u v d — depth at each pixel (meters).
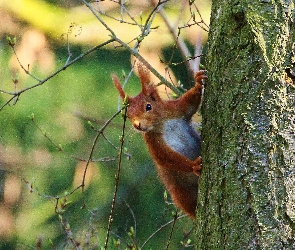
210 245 5.75
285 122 5.41
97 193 12.10
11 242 12.20
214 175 5.77
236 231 5.51
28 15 11.95
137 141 12.23
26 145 12.52
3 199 12.41
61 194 12.24
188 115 7.54
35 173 12.46
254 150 5.46
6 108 12.41
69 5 12.13
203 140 6.02
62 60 12.11
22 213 12.38
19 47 11.81
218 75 5.84
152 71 7.91
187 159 7.22
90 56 12.30
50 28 11.90
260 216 5.39
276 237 5.34
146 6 11.76
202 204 5.93
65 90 12.30
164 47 11.53
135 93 12.09
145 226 11.86
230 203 5.58
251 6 5.55
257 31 5.48
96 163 12.24
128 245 8.19
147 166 12.20
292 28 5.44
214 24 6.02
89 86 12.33
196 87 7.35
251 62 5.54
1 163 12.45
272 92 5.43
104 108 12.21
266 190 5.40
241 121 5.55
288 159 5.38
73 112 11.69
